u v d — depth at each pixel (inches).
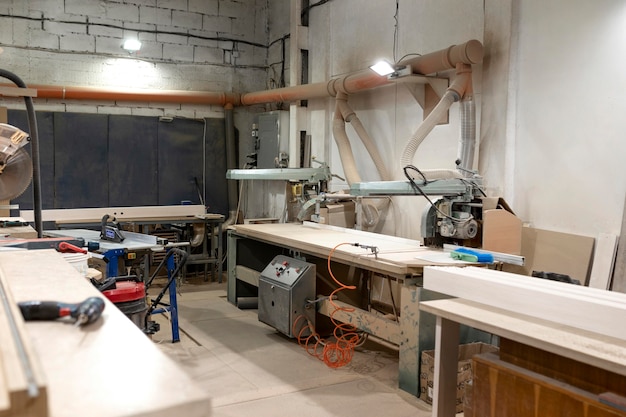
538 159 140.4
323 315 161.8
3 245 95.1
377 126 197.9
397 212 187.8
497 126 148.3
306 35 239.9
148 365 36.4
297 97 223.5
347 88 192.5
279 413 109.3
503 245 127.2
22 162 113.7
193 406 31.4
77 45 232.4
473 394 88.0
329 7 225.8
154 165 246.4
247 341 155.4
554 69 135.8
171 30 250.4
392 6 191.3
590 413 70.4
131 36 242.1
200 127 255.1
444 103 145.6
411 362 118.5
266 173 199.6
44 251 79.8
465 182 128.0
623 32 120.2
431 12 173.9
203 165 257.1
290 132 241.8
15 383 27.5
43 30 226.2
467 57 142.4
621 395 72.9
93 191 235.3
